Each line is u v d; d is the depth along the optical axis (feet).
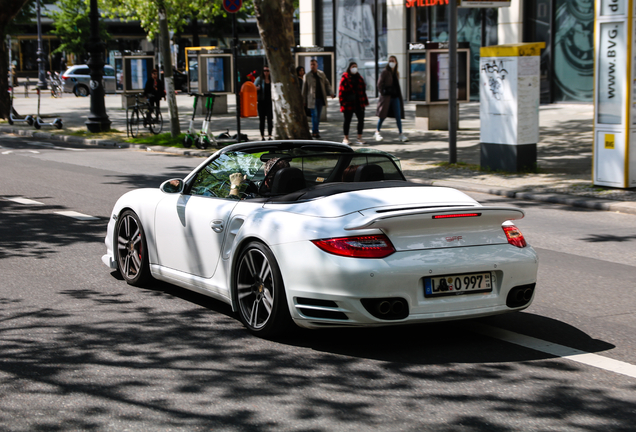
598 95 39.68
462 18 101.40
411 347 16.70
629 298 20.98
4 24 92.73
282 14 57.21
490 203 38.11
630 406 13.33
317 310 15.76
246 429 12.38
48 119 89.51
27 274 23.66
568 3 88.33
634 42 38.09
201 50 93.91
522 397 13.74
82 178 47.21
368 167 19.56
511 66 45.44
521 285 16.66
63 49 194.80
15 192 41.60
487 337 17.44
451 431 12.28
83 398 13.73
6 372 15.06
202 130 63.00
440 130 72.02
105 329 17.99
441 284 15.78
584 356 16.07
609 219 33.73
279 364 15.56
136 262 22.18
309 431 12.30
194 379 14.67
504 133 46.47
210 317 19.08
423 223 15.76
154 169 51.88
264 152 20.71
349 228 15.61
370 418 12.80
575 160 51.03
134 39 216.95
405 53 108.78
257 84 64.75
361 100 61.46
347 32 116.57
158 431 12.32
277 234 16.47
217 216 18.81
